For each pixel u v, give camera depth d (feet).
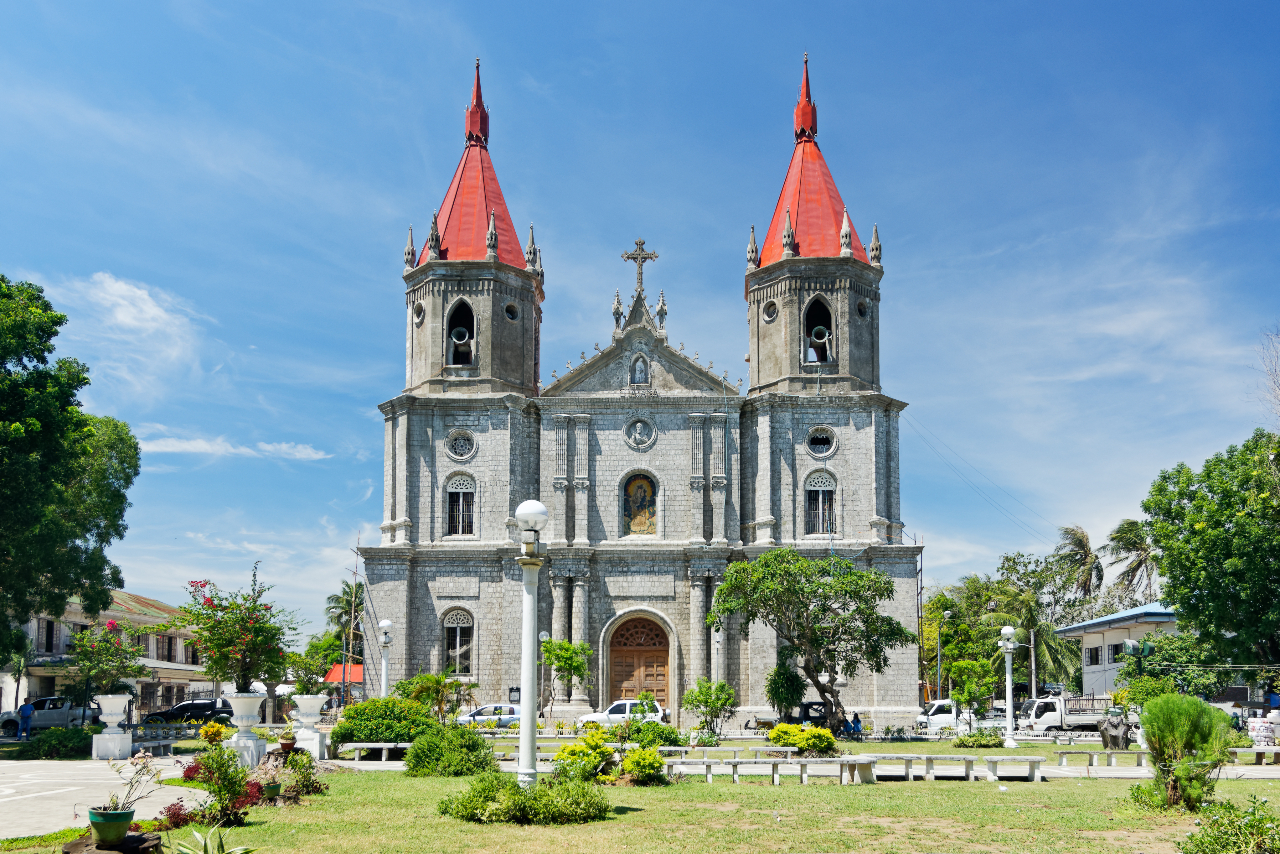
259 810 68.69
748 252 183.73
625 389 177.27
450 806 67.36
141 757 55.67
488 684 168.14
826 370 176.24
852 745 133.28
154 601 283.18
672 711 166.71
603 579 171.32
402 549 169.78
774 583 147.54
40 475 128.26
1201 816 54.85
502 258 183.73
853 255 178.09
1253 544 124.88
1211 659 166.81
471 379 177.47
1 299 132.98
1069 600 261.03
